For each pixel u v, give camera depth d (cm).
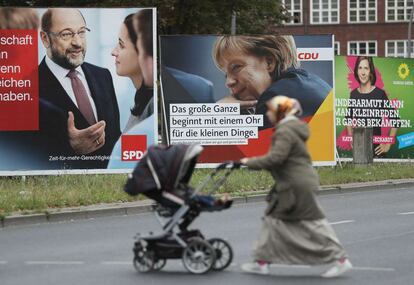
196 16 13438
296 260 3409
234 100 8738
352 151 10262
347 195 7669
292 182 3381
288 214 3403
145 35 8069
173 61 8669
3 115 7912
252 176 7988
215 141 8700
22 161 7938
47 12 7950
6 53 7900
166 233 3575
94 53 8031
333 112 8931
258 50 8781
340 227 5181
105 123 8062
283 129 3406
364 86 10700
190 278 3444
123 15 8050
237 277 3447
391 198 7288
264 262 3488
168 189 3547
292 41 8819
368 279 3403
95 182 7381
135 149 8100
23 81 7925
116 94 8069
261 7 14788
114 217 5994
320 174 8731
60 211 5862
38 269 3766
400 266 3725
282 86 8825
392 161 10869
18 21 7906
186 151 3541
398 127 10925
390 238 4666
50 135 7975
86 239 4794
